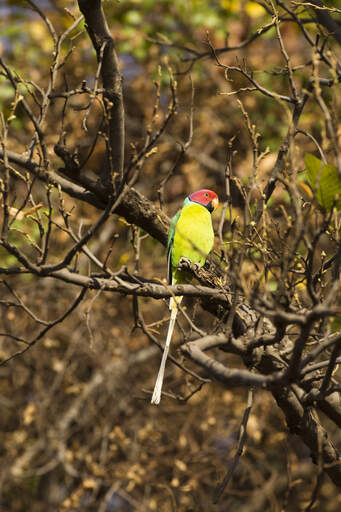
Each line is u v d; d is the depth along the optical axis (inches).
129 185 211.2
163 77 541.0
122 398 530.9
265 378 174.6
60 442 509.7
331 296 169.8
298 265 227.0
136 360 551.2
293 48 561.6
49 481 561.6
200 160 572.7
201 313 511.2
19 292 516.7
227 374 170.4
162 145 565.6
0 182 206.8
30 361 539.5
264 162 466.9
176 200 580.4
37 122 240.8
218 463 470.3
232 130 574.2
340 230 217.0
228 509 511.5
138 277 263.0
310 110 532.1
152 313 549.6
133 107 583.8
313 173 182.7
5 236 207.9
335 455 266.2
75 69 541.6
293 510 508.4
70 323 539.2
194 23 552.1
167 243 316.2
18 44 554.6
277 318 172.2
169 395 302.5
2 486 523.8
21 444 526.9
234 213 474.6
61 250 510.6
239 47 367.6
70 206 493.7
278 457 533.0
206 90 573.9
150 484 458.3
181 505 483.5
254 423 477.1
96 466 469.1
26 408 519.5
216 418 519.5
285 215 186.1
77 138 506.9
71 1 526.0
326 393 204.7
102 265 229.6
